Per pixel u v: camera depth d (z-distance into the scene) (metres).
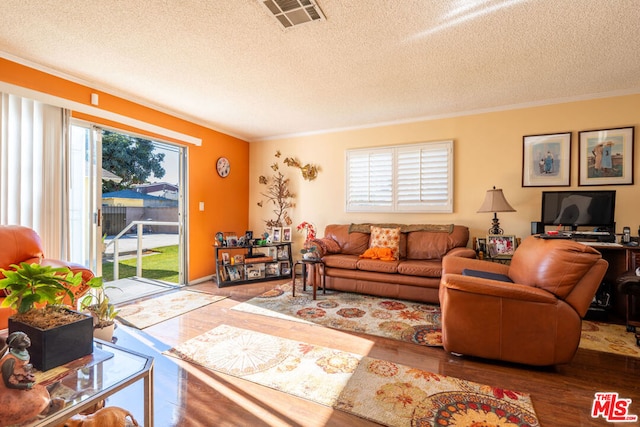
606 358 2.25
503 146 3.88
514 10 1.99
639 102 3.29
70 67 2.81
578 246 2.01
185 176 4.34
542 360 2.03
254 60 2.68
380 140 4.60
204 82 3.15
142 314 3.10
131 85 3.22
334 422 1.56
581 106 3.52
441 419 1.57
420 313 3.16
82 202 3.20
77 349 1.27
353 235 4.39
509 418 1.58
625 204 3.34
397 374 2.01
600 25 2.14
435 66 2.79
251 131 5.11
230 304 3.45
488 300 2.13
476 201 4.03
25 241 2.35
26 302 1.23
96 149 3.27
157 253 6.59
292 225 5.23
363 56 2.60
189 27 2.20
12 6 1.95
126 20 2.12
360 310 3.26
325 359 2.21
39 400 0.97
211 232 4.75
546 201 3.52
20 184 2.64
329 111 4.07
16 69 2.59
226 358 2.21
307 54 2.58
